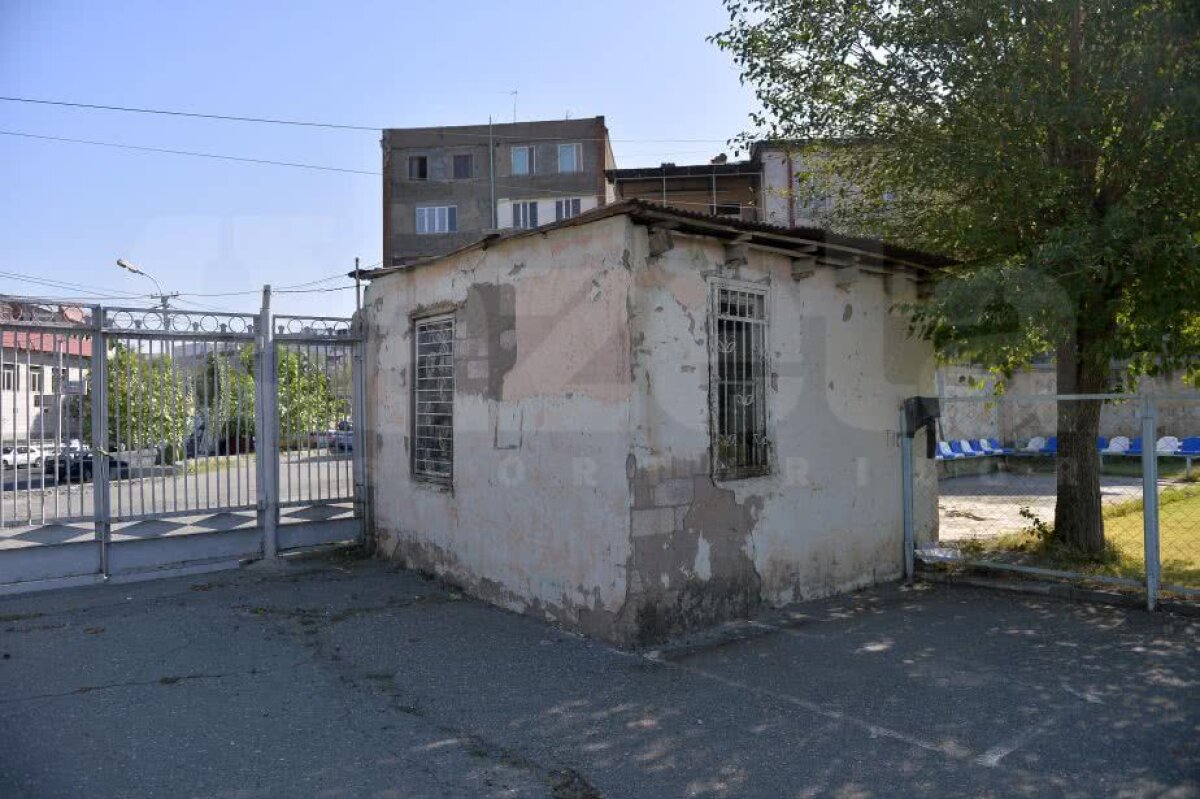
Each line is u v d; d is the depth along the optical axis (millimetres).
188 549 7781
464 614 6406
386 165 42469
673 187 31750
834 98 8867
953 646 5605
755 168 30766
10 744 3945
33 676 4926
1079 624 6137
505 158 42156
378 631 5930
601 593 5648
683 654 5418
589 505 5750
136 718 4285
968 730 4172
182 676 4949
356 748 3955
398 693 4707
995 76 7180
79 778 3584
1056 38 7242
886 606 6758
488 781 3639
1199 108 6113
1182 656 5320
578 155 41719
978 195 7809
